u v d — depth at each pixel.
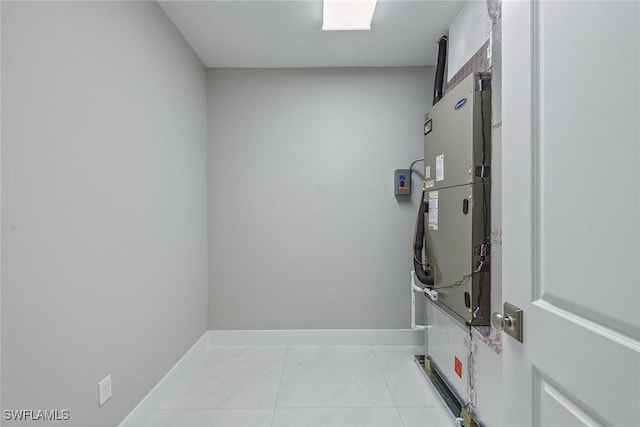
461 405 1.66
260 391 1.92
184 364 2.12
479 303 1.48
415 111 2.56
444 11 1.86
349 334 2.57
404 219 2.57
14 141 0.93
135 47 1.54
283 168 2.59
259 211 2.59
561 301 0.67
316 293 2.60
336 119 2.58
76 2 1.16
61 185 1.09
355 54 2.37
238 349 2.52
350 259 2.59
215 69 2.56
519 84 0.79
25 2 0.96
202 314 2.46
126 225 1.46
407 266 2.58
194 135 2.32
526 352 0.77
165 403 1.80
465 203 1.52
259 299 2.60
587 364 0.59
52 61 1.05
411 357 2.38
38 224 1.00
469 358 1.58
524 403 0.77
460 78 1.85
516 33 0.80
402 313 2.59
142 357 1.60
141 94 1.59
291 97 2.58
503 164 0.86
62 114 1.10
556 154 0.68
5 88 0.91
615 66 0.54
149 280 1.67
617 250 0.54
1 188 0.90
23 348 0.96
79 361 1.17
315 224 2.59
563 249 0.66
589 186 0.59
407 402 1.81
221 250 2.59
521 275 0.79
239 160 2.59
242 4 1.79
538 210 0.74
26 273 0.97
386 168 2.58
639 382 0.50
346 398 1.85
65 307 1.11
